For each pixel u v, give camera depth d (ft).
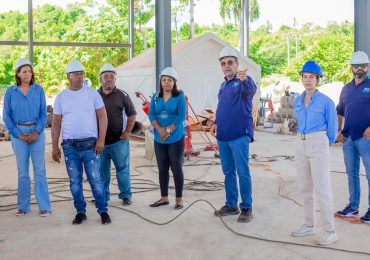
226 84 18.47
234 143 18.21
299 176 16.28
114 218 19.03
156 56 32.35
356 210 18.78
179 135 19.93
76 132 17.94
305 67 15.52
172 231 17.34
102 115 18.28
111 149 20.61
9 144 44.88
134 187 24.73
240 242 16.08
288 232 17.03
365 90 17.61
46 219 18.93
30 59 63.72
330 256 14.64
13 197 22.82
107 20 100.01
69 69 17.93
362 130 17.74
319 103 15.40
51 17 97.04
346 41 122.52
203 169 30.42
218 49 55.36
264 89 88.33
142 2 116.37
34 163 19.40
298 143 15.94
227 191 19.25
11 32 92.17
